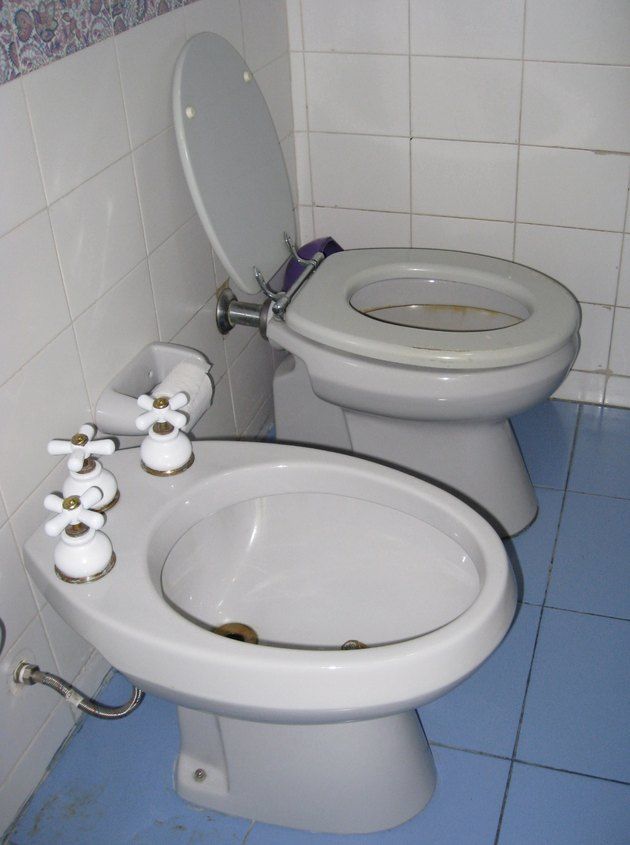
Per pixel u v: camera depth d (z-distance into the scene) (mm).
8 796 1225
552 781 1276
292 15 1739
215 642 893
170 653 895
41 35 1023
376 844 1209
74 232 1149
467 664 887
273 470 1115
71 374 1189
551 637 1481
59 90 1075
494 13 1628
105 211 1214
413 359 1371
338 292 1514
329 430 1671
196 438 1630
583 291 1873
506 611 930
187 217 1462
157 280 1392
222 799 1236
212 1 1427
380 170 1865
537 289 1519
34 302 1088
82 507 953
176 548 1087
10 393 1069
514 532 1665
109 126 1192
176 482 1088
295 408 1679
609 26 1579
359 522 1144
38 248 1080
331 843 1212
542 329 1412
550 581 1579
